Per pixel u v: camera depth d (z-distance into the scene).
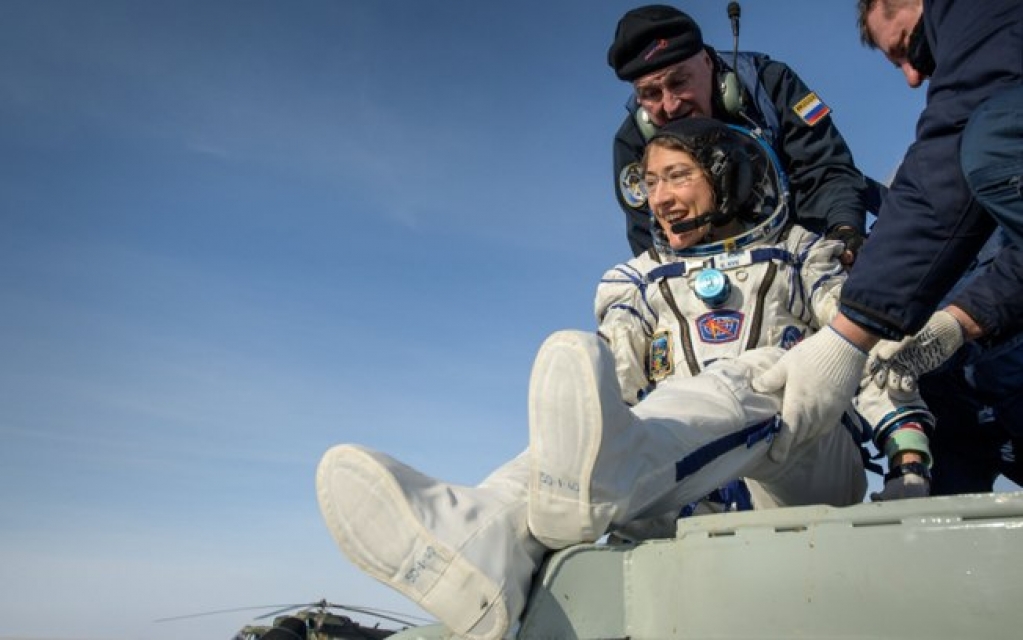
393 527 1.07
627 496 1.16
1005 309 1.48
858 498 1.72
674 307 1.86
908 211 1.33
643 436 1.21
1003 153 1.19
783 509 1.04
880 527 0.95
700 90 2.39
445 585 1.07
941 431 2.06
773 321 1.79
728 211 1.86
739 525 1.06
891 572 0.93
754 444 1.41
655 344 1.85
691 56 2.35
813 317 1.83
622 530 1.42
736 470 1.39
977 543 0.89
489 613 1.08
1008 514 0.88
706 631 1.06
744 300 1.81
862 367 1.42
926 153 1.31
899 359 1.50
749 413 1.40
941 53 1.32
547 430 1.10
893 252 1.33
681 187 1.87
